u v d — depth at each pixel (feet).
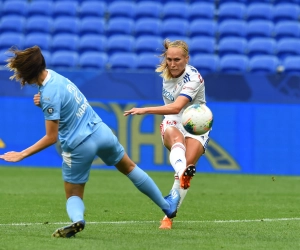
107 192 132.46
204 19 244.01
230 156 176.24
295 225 90.02
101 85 177.58
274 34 236.84
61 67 221.46
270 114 175.22
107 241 73.41
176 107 82.17
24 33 242.78
